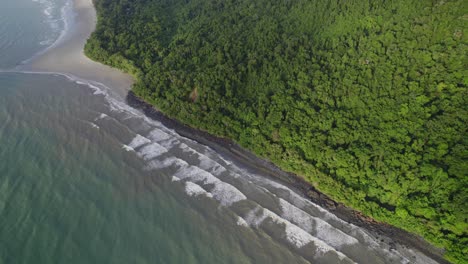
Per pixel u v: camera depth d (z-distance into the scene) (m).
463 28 65.38
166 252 54.03
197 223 58.25
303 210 60.41
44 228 55.91
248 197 62.62
